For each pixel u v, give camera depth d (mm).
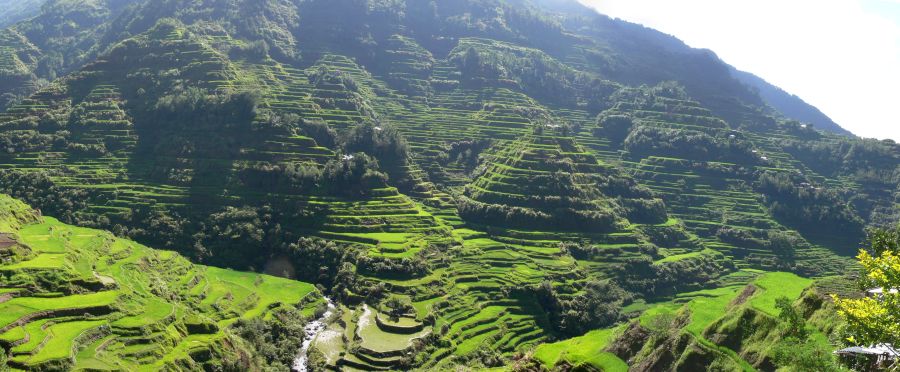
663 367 67250
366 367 95562
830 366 41188
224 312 105062
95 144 159500
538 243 152625
